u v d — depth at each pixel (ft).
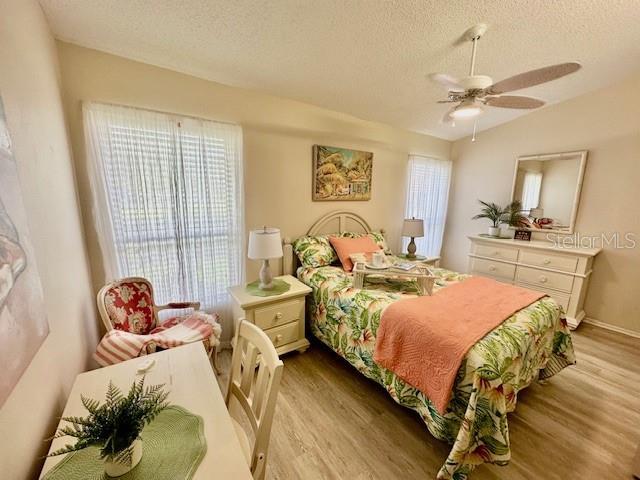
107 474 2.38
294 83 7.81
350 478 4.64
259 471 3.14
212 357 6.82
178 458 2.54
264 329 7.36
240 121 7.99
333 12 5.30
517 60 7.29
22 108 3.56
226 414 3.10
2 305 2.29
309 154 9.60
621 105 9.21
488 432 4.36
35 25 4.28
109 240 6.37
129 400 2.44
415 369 5.19
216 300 8.13
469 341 4.77
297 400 6.37
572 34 6.49
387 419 5.87
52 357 3.63
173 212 7.11
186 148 7.08
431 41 6.31
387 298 6.62
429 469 4.82
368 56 6.72
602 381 7.13
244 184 8.23
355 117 10.50
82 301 5.40
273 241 7.29
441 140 13.73
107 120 6.06
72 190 5.56
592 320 10.34
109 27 5.27
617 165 9.48
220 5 4.95
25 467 2.67
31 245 2.99
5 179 2.57
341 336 7.15
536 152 11.28
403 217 13.00
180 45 5.93
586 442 5.37
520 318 5.65
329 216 10.44
